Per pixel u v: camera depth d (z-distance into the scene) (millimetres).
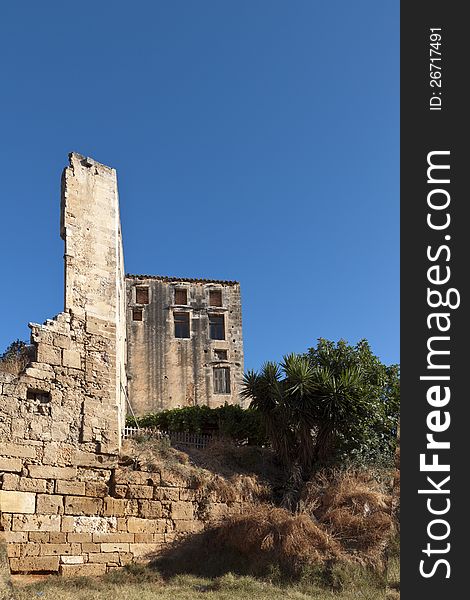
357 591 19516
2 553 18797
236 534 21984
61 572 20016
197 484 23734
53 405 21516
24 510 19938
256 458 26969
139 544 21812
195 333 43625
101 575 20578
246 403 42594
